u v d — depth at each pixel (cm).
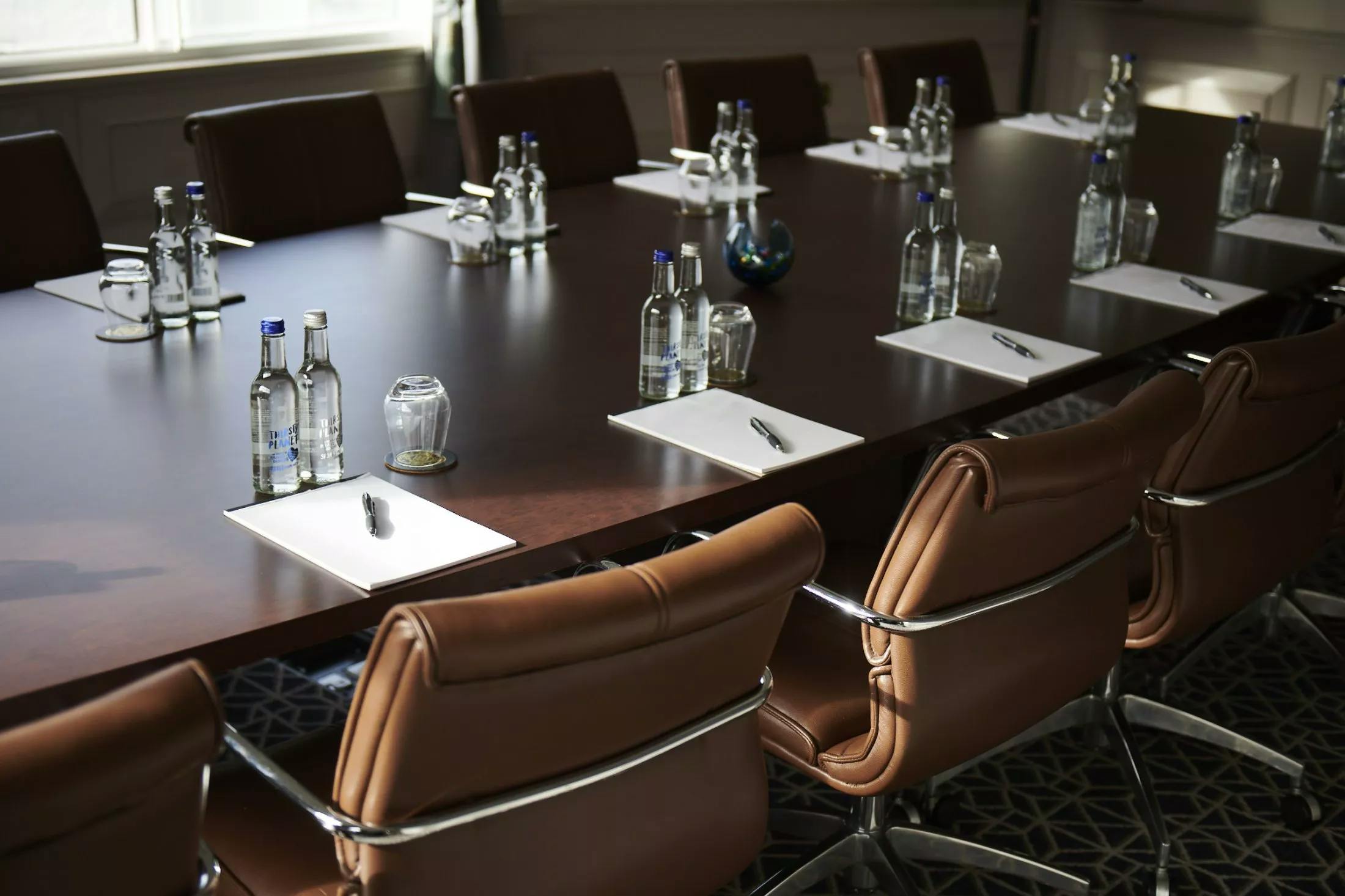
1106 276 302
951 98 488
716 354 231
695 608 140
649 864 158
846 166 411
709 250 315
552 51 579
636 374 236
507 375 233
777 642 218
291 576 162
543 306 273
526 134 309
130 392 220
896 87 472
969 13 718
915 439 215
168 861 122
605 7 588
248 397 220
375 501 182
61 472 189
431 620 124
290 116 348
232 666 149
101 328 252
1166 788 276
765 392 229
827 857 225
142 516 177
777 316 269
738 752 166
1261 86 673
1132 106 454
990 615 191
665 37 614
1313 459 249
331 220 356
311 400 185
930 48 484
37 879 110
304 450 188
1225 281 301
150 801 115
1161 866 241
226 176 334
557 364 239
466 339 251
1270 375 218
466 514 180
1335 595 334
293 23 518
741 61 438
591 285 288
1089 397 459
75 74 454
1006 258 315
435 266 300
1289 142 466
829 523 282
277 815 168
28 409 211
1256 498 239
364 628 159
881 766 190
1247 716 300
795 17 654
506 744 136
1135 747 254
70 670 140
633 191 375
